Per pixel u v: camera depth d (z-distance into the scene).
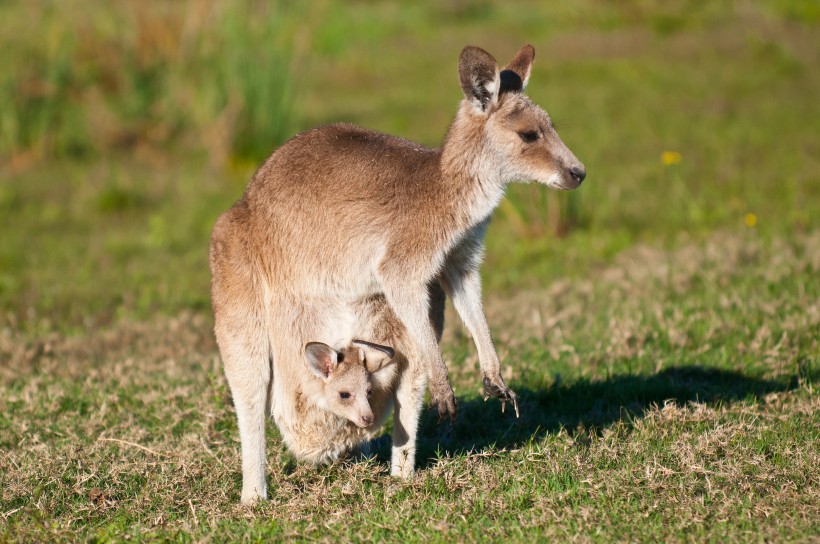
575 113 56.59
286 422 19.09
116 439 21.33
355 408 18.02
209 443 21.50
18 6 59.62
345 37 75.75
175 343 29.80
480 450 20.64
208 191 49.44
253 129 52.75
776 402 21.66
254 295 18.92
